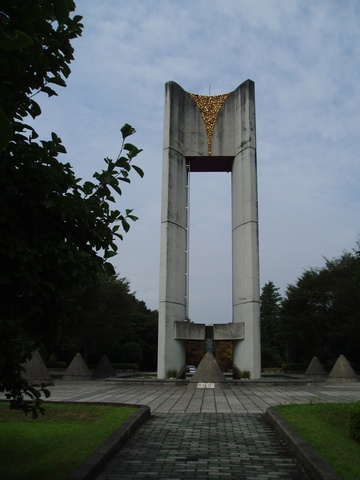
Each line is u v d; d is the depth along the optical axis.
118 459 7.15
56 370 36.81
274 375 27.42
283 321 40.25
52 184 4.59
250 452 7.61
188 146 25.50
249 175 23.94
